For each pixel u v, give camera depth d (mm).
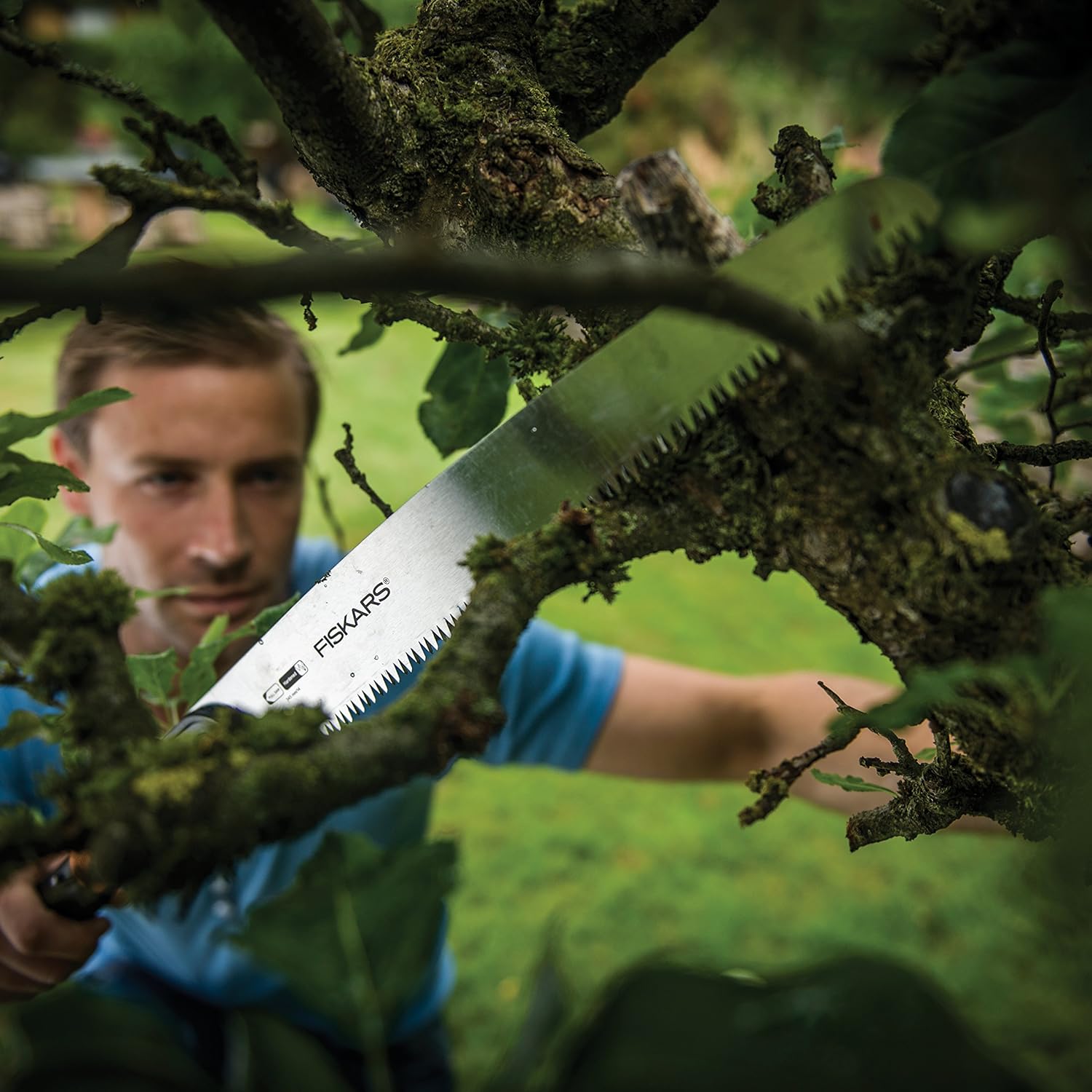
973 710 810
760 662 5219
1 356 853
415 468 6727
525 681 2139
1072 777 790
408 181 1038
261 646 1088
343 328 9406
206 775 623
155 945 1877
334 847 810
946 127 708
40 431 894
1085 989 1484
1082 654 645
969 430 1021
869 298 833
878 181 733
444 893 805
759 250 823
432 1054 2229
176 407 1893
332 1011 782
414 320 1062
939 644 839
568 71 1173
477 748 698
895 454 842
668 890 3902
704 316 621
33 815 673
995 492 819
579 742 2193
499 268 511
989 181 707
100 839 611
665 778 2246
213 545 1938
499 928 3709
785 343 690
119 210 11000
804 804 4406
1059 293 1127
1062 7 693
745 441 902
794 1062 606
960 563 812
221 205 928
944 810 912
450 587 1070
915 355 841
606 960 3570
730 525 913
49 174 10641
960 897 3791
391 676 1097
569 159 1018
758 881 3973
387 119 1011
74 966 1329
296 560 2262
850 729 936
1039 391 1562
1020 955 3369
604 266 555
